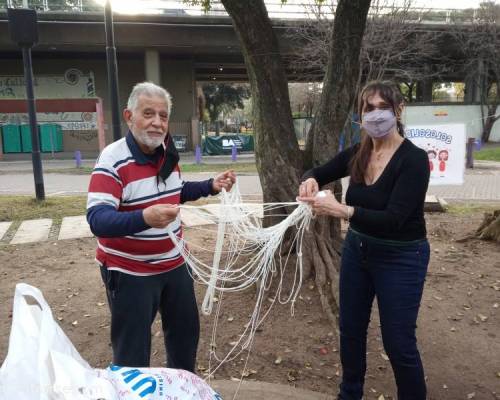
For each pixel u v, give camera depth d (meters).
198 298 4.36
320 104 4.53
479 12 24.23
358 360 2.72
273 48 4.38
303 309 4.08
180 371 1.79
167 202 2.39
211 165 19.08
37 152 9.21
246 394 2.96
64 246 6.52
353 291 2.61
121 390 1.57
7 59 25.81
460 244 6.28
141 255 2.33
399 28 18.84
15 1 21.98
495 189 11.98
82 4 23.97
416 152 2.31
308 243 4.42
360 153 2.49
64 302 4.59
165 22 23.09
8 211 8.49
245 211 2.57
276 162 4.46
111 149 2.24
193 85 28.00
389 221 2.25
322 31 19.17
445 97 52.03
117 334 2.40
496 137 28.39
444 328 3.94
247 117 70.62
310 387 3.14
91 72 26.62
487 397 3.09
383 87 2.36
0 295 4.77
